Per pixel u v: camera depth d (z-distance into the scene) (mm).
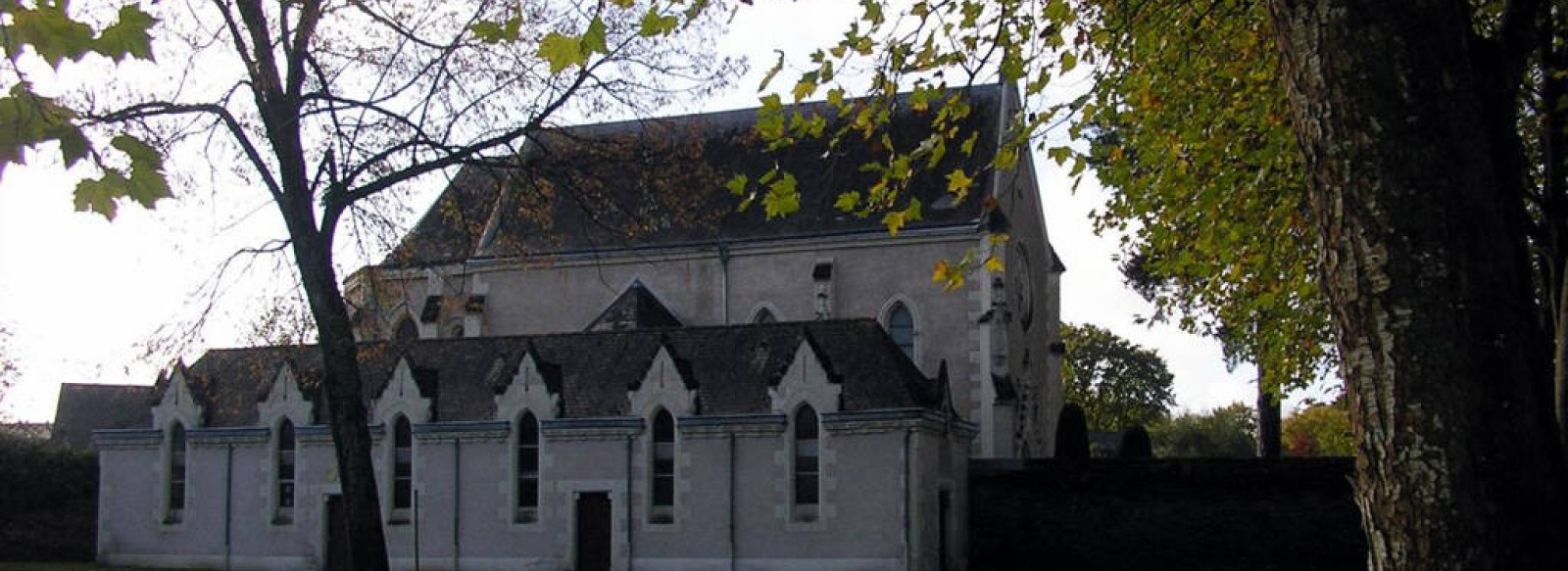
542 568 41906
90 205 7926
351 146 27703
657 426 42062
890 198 13180
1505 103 10570
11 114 7578
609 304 54031
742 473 40594
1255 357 34750
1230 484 41031
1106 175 23094
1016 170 15125
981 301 49531
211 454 46031
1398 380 7820
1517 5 12781
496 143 28781
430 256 34156
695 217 33469
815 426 40406
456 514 43125
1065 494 42812
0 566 45312
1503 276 7902
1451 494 7688
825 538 39469
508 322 55031
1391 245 7863
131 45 7738
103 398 79250
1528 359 7910
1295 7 8242
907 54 13195
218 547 45406
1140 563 41312
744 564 40156
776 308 52125
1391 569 7930
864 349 41656
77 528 49219
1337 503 39719
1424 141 7859
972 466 44031
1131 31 17391
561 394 43062
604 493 41875
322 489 44344
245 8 26812
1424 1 8000
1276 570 39562
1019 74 13398
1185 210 23594
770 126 12875
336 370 27375
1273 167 22094
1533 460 7762
